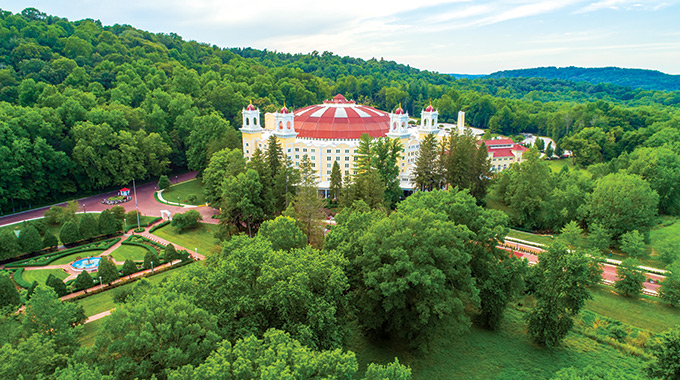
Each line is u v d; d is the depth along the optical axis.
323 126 179.88
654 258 114.44
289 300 53.69
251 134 172.62
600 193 122.44
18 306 78.62
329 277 58.31
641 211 116.88
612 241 120.12
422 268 61.25
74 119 176.25
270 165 137.38
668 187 153.38
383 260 65.62
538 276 74.12
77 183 169.00
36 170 153.38
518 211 133.12
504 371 65.00
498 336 73.88
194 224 131.00
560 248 70.56
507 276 73.94
